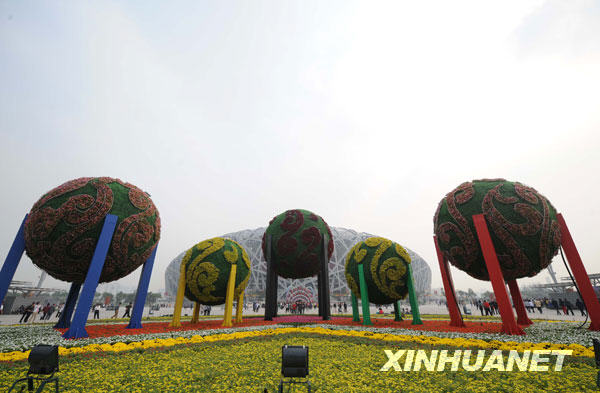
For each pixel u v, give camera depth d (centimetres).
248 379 553
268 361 693
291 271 2039
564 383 505
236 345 898
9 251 1066
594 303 1018
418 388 504
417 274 9281
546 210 1049
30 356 441
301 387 512
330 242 2134
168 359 713
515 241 1025
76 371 588
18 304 3553
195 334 1085
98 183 1120
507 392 480
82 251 1042
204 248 1556
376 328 1277
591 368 587
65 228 1013
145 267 1414
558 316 2016
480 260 1112
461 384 525
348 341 955
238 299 1722
